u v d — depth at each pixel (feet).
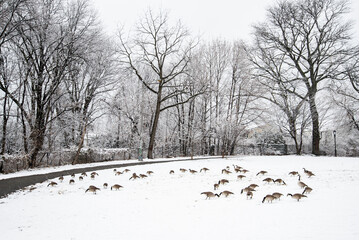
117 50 93.30
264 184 37.47
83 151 77.61
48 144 79.00
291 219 18.92
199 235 17.21
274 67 112.57
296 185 35.47
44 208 27.86
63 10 70.23
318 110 113.91
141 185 40.09
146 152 109.60
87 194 34.71
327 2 100.58
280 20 107.24
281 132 115.96
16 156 58.49
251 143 138.00
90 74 89.15
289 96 106.32
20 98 74.33
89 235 18.93
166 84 123.44
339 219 17.99
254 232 16.71
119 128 113.50
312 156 93.56
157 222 21.18
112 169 59.16
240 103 114.93
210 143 128.57
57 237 18.90
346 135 119.75
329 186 33.14
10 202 31.04
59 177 47.70
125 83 109.81
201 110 121.90
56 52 70.59
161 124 124.88
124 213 24.72
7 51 67.10
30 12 59.52
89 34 75.87
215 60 119.85
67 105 74.79
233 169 55.98
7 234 20.26
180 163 67.62
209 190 34.30
